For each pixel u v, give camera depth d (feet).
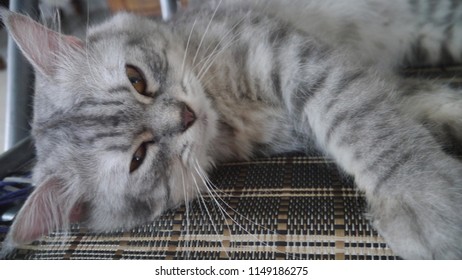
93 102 0.81
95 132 0.80
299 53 0.80
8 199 0.82
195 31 0.91
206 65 0.86
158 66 0.82
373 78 0.76
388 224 0.62
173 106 0.79
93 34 0.91
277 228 0.67
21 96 1.00
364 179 0.67
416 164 0.63
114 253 0.71
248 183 0.79
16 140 0.99
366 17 1.08
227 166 0.88
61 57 0.87
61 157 0.83
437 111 0.77
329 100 0.75
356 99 0.72
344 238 0.64
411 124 0.69
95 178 0.82
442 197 0.60
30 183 0.88
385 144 0.66
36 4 1.02
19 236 0.70
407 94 0.81
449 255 0.58
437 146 0.67
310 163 0.82
